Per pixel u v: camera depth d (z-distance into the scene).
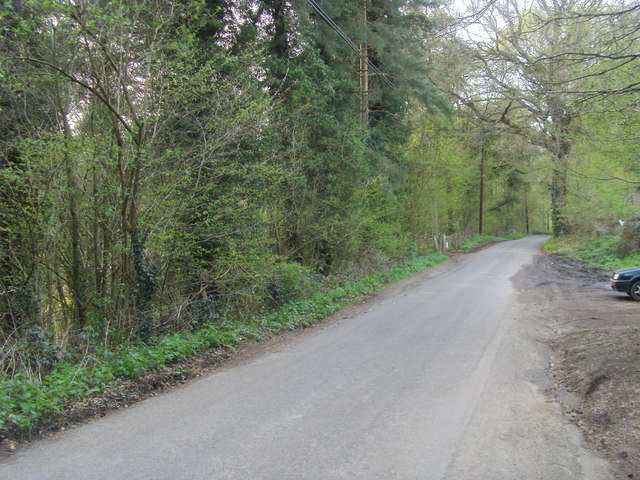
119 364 7.05
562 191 30.23
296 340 9.74
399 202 25.83
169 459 4.29
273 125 12.03
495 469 4.11
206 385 6.68
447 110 20.28
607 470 4.11
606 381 6.19
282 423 5.14
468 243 45.72
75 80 7.73
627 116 8.89
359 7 19.95
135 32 9.32
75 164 8.03
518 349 8.56
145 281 8.95
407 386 6.42
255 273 11.64
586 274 21.44
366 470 4.06
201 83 9.94
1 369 6.58
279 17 15.34
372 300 15.19
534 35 9.84
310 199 16.62
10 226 8.12
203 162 9.98
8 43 8.01
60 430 5.08
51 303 9.13
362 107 21.34
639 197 24.73
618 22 7.79
